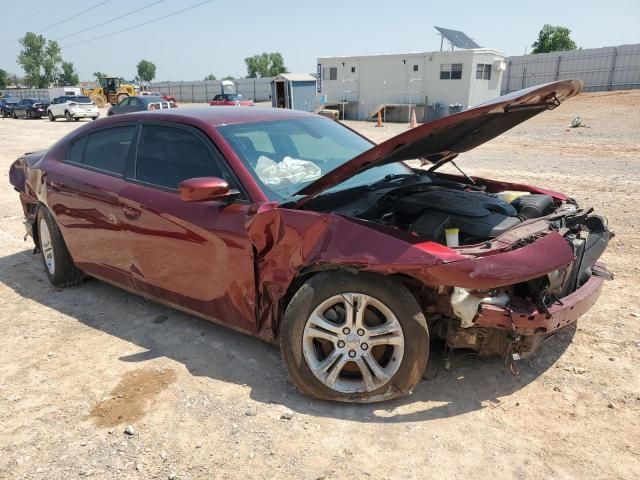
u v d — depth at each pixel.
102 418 2.99
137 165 4.01
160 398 3.14
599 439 2.67
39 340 3.94
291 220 3.02
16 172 5.47
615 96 28.62
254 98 60.16
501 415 2.88
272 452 2.66
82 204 4.31
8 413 3.06
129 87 47.47
